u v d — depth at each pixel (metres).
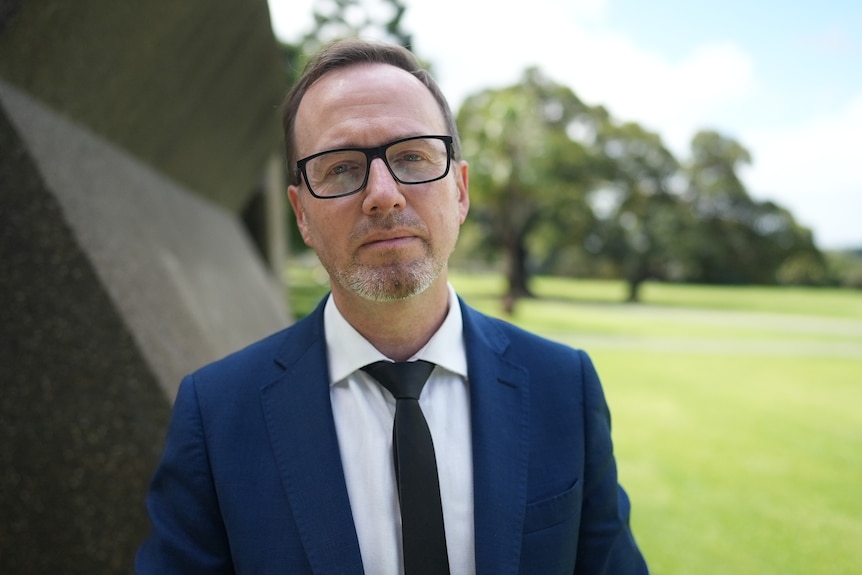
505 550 1.16
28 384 1.85
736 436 6.48
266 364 1.31
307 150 1.23
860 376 10.41
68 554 1.85
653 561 3.52
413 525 1.12
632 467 5.38
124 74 2.65
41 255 1.87
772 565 3.49
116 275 2.02
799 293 43.84
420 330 1.28
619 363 11.72
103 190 2.39
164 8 2.58
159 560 1.18
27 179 1.88
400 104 1.20
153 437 1.89
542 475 1.23
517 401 1.29
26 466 1.84
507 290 28.28
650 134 36.81
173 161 4.18
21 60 1.99
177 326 2.33
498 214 27.70
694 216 37.66
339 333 1.28
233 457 1.21
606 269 53.25
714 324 20.67
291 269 51.69
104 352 1.89
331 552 1.13
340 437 1.23
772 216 38.53
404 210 1.16
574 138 36.53
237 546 1.16
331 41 1.29
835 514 4.30
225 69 3.86
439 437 1.24
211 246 4.71
